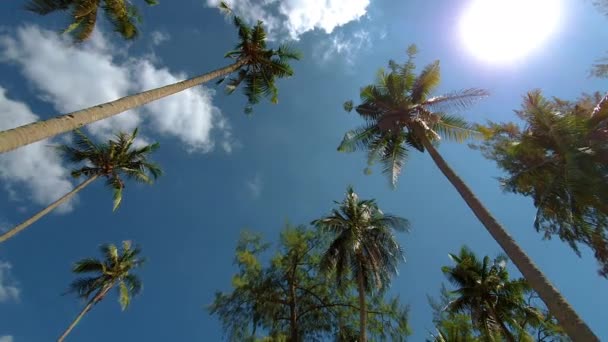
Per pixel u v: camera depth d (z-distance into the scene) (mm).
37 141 6258
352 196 24531
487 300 24594
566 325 7996
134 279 31688
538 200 16156
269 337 21906
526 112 14969
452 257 27156
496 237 10383
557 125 14000
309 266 24969
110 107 8523
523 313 23984
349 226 22156
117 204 25609
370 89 17203
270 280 23891
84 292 28844
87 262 29312
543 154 15438
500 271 25531
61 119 6934
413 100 16750
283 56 19281
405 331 22344
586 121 14031
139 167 26672
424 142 15031
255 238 24953
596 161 13492
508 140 16172
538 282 8875
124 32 14938
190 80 13109
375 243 22203
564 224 15406
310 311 24141
